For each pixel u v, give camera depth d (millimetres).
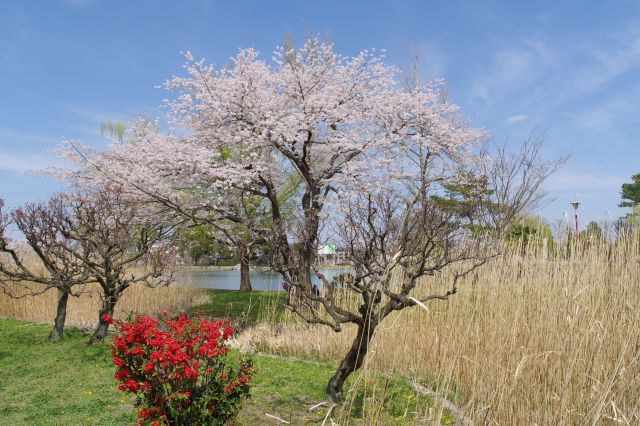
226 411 4605
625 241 5980
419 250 5504
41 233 9312
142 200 13359
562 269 5699
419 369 6648
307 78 14008
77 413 5641
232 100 13469
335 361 8156
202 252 19859
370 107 14273
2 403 6066
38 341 9914
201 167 13180
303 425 5137
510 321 5246
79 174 15133
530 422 4316
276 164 15617
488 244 6922
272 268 5801
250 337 9586
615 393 4309
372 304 5281
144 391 4465
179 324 4719
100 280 9258
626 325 4922
